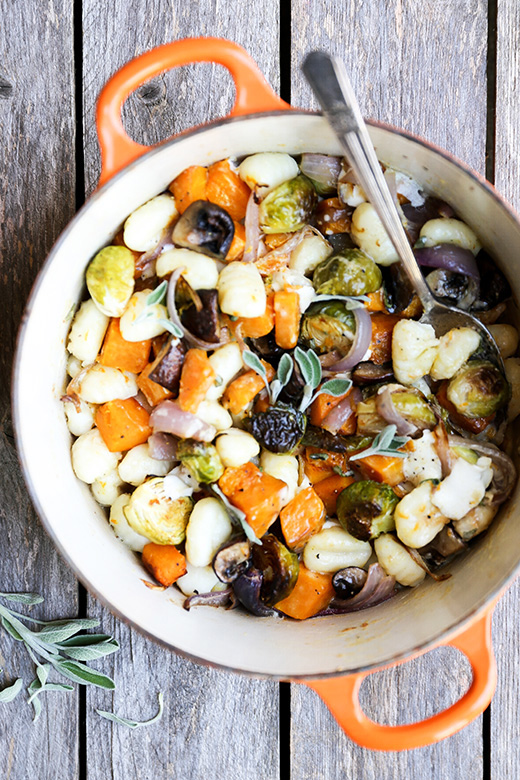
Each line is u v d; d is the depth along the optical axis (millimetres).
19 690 820
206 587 769
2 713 822
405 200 757
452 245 751
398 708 822
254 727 824
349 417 771
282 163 752
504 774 824
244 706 824
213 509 755
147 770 822
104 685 804
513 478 765
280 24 813
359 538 763
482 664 723
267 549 760
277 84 813
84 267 755
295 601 777
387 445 744
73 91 811
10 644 820
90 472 765
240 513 750
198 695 823
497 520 763
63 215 810
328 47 814
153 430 760
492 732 824
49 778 821
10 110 809
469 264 753
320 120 714
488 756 825
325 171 755
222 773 821
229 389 756
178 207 758
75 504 757
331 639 762
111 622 821
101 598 719
